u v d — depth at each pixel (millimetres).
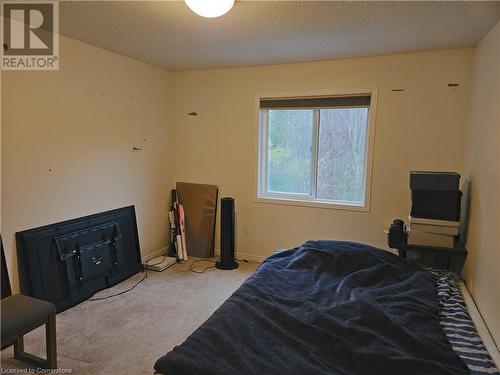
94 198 3064
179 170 4180
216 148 3955
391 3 1996
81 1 2029
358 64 3250
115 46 2963
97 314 2641
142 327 2463
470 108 2844
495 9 2039
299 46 2893
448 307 2012
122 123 3348
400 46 2865
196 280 3354
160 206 4016
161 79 3887
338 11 2129
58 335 2332
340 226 3504
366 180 3336
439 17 2193
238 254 3994
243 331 1627
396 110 3162
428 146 3100
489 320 1966
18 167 2406
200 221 4066
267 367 1376
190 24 2389
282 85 3568
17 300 1933
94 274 2982
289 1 1990
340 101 3375
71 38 2740
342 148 3508
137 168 3594
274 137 3777
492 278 1966
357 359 1467
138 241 3604
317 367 1401
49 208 2646
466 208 2729
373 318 1771
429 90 3041
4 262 2342
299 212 3658
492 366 1466
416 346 1578
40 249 2555
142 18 2289
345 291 2143
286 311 1829
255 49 3008
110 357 2105
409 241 2746
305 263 2547
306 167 3682
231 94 3807
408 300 2012
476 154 2551
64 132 2740
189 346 1489
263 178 3867
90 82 2949
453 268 2701
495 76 2180
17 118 2383
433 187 2656
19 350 2043
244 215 3912
